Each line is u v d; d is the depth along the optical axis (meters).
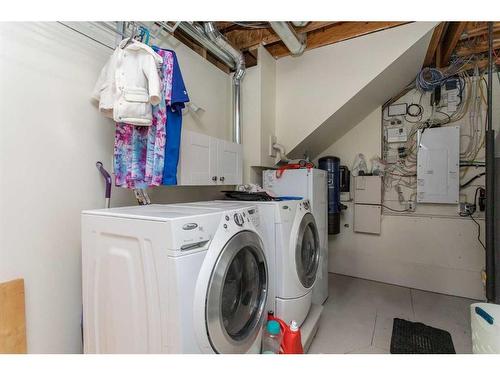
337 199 3.30
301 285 1.93
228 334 1.17
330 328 2.20
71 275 1.44
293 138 2.99
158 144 1.49
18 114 1.22
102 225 1.19
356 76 2.61
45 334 1.32
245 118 2.86
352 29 2.60
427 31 2.28
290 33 2.30
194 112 2.37
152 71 1.38
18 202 1.22
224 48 2.43
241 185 2.48
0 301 1.14
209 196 2.59
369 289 3.07
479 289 2.81
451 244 2.97
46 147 1.33
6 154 1.18
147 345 1.04
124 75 1.38
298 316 1.93
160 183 1.51
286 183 2.62
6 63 1.19
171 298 0.97
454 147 2.93
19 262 1.22
